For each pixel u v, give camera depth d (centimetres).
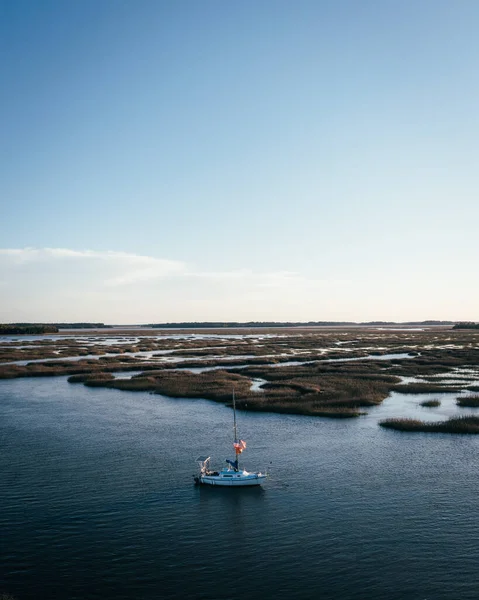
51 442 5262
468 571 2775
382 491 3875
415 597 2548
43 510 3578
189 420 6244
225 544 3086
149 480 4153
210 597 2556
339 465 4481
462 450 4900
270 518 3434
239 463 4544
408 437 5372
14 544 3092
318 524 3341
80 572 2788
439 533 3200
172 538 3169
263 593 2589
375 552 2977
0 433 5631
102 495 3841
